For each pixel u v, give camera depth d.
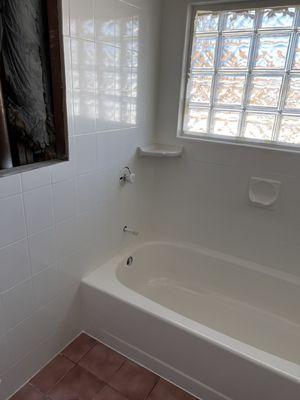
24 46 1.12
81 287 1.61
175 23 1.70
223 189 1.84
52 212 1.32
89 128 1.40
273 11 1.49
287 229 1.71
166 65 1.80
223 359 1.25
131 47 1.54
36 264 1.30
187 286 2.05
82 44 1.24
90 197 1.53
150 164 1.99
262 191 1.71
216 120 1.81
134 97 1.67
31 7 1.10
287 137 1.63
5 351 1.26
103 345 1.65
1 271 1.15
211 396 1.35
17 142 1.19
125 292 1.52
